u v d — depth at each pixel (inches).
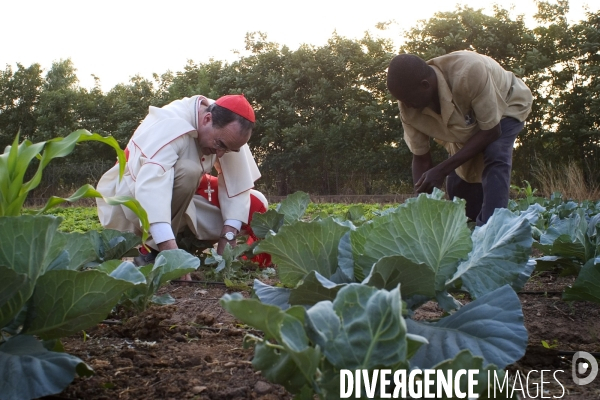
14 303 61.9
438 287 71.4
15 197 71.1
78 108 944.9
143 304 103.6
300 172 802.2
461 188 222.1
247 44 893.2
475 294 73.8
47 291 64.5
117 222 168.2
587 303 122.3
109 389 71.5
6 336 67.9
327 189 790.5
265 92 836.0
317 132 759.7
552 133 670.5
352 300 49.3
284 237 72.8
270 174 818.2
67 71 1172.5
